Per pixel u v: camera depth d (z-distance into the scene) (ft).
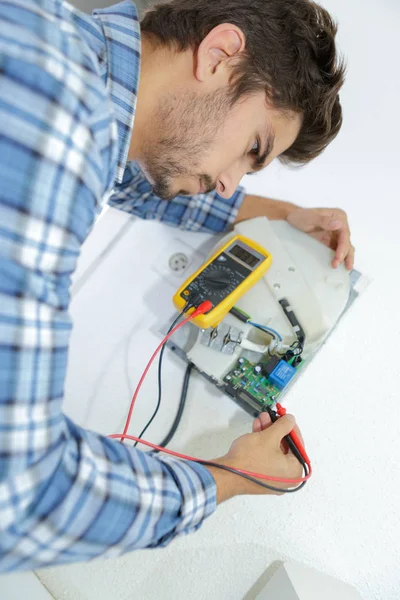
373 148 3.71
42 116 1.33
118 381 2.90
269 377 2.66
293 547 2.51
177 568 2.49
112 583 2.46
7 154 1.30
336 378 2.90
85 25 1.75
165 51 1.97
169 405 2.83
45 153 1.34
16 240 1.32
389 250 3.33
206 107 1.94
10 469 1.29
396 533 2.52
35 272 1.36
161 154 2.12
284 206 3.31
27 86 1.32
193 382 2.88
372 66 4.03
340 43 4.13
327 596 2.21
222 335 2.77
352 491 2.63
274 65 1.90
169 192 2.34
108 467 1.56
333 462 2.70
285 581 2.24
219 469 2.18
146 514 1.62
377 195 3.53
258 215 3.27
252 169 2.25
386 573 2.44
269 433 2.37
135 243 3.31
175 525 1.76
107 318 3.08
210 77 1.90
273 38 1.89
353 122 3.82
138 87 1.90
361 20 4.22
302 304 2.85
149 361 2.77
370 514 2.57
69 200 1.42
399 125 3.80
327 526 2.55
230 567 2.48
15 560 1.40
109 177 1.65
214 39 1.83
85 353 2.97
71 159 1.40
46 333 1.38
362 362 2.94
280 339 2.75
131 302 3.12
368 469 2.67
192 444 2.73
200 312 2.66
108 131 1.54
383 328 3.04
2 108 1.29
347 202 3.52
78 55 1.47
